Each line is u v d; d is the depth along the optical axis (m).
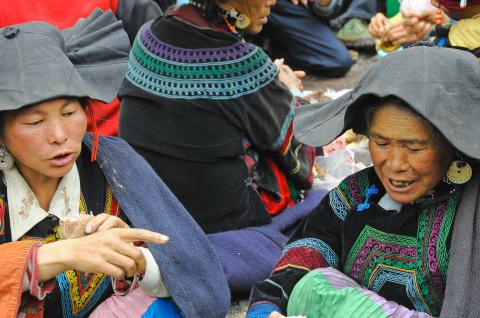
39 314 2.58
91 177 2.83
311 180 4.36
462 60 2.28
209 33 3.64
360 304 2.38
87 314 2.89
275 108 3.84
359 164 4.82
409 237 2.45
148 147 3.76
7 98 2.42
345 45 7.32
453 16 3.54
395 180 2.37
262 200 3.96
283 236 3.89
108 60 2.76
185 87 3.67
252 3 3.67
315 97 5.84
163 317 2.80
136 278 2.74
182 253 2.82
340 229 2.66
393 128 2.29
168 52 3.68
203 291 2.86
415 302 2.46
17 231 2.67
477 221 2.34
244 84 3.69
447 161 2.36
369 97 2.37
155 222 2.82
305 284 2.48
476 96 2.24
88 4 4.72
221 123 3.71
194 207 3.79
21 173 2.67
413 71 2.26
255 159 3.97
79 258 2.44
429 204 2.44
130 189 2.84
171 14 3.74
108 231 2.46
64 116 2.51
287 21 6.79
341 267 2.71
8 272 2.42
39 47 2.49
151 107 3.73
